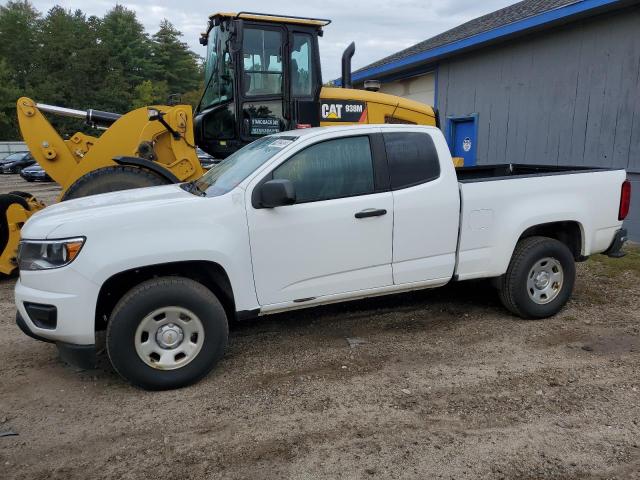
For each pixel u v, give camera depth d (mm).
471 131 12578
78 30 69562
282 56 7473
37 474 3117
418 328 5297
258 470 3131
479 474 3078
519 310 5383
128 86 62906
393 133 4781
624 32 8805
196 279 4434
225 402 3904
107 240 3863
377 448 3324
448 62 13078
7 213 6934
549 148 10430
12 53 64750
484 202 5047
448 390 4043
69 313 3814
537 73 10531
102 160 7293
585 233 5531
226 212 4152
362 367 4445
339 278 4590
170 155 7535
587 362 4512
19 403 3920
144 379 3988
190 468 3158
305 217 4371
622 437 3430
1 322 5559
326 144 4527
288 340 5016
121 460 3242
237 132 7457
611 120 9195
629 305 5949
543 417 3668
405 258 4805
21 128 7285
